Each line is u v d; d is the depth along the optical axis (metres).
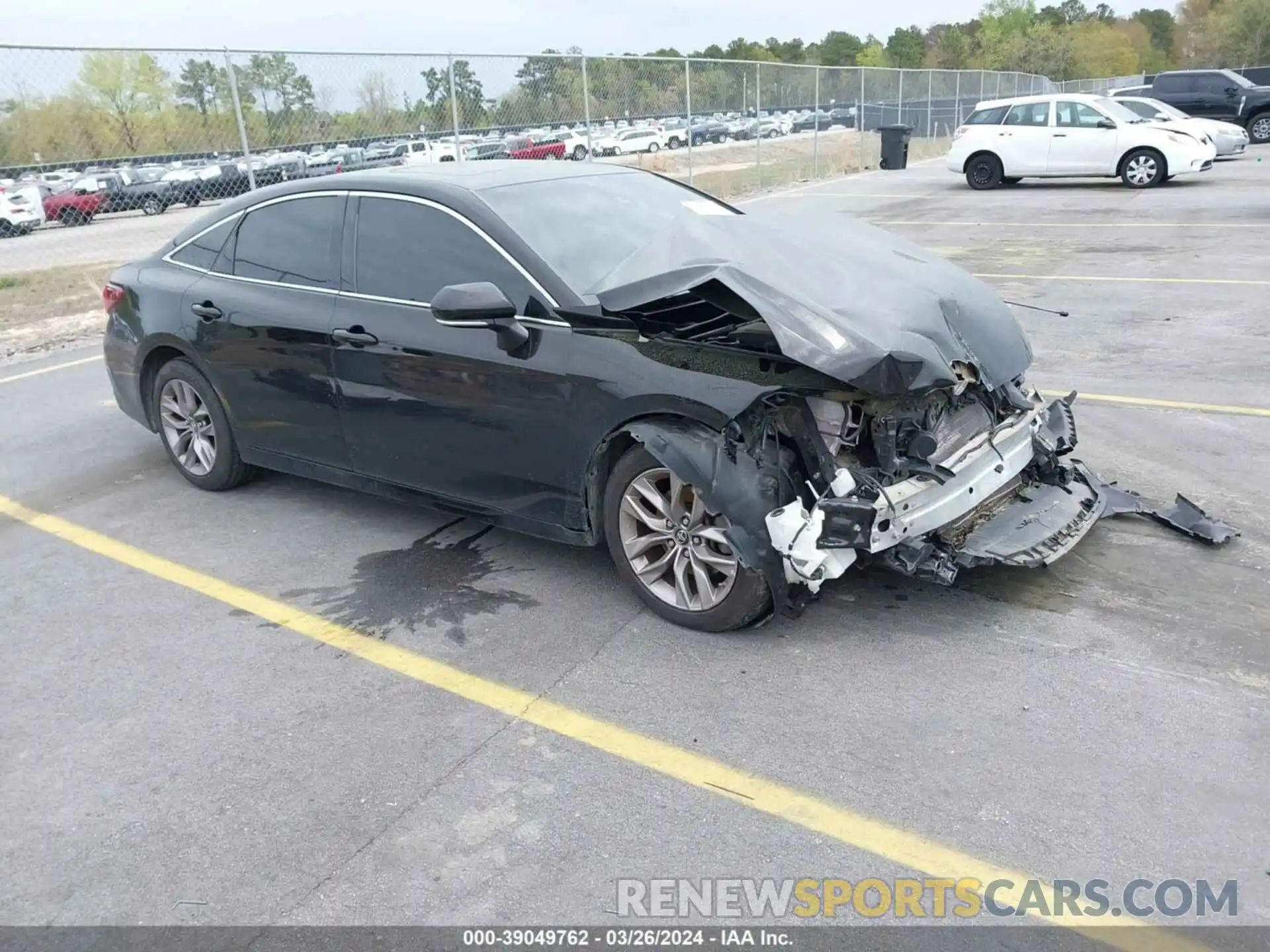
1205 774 2.80
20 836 2.77
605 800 2.82
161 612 4.02
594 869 2.57
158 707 3.36
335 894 2.51
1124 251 11.09
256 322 4.60
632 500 3.69
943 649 3.48
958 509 3.55
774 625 3.70
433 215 4.09
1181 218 13.27
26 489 5.41
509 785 2.89
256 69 11.48
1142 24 92.75
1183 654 3.39
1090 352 7.17
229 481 5.20
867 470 3.42
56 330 9.73
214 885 2.56
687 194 4.92
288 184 4.70
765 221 4.18
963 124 18.89
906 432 3.45
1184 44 81.38
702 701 3.26
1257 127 25.08
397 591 4.11
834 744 3.01
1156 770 2.82
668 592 3.74
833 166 24.03
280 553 4.53
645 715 3.20
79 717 3.32
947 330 3.50
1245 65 69.88
